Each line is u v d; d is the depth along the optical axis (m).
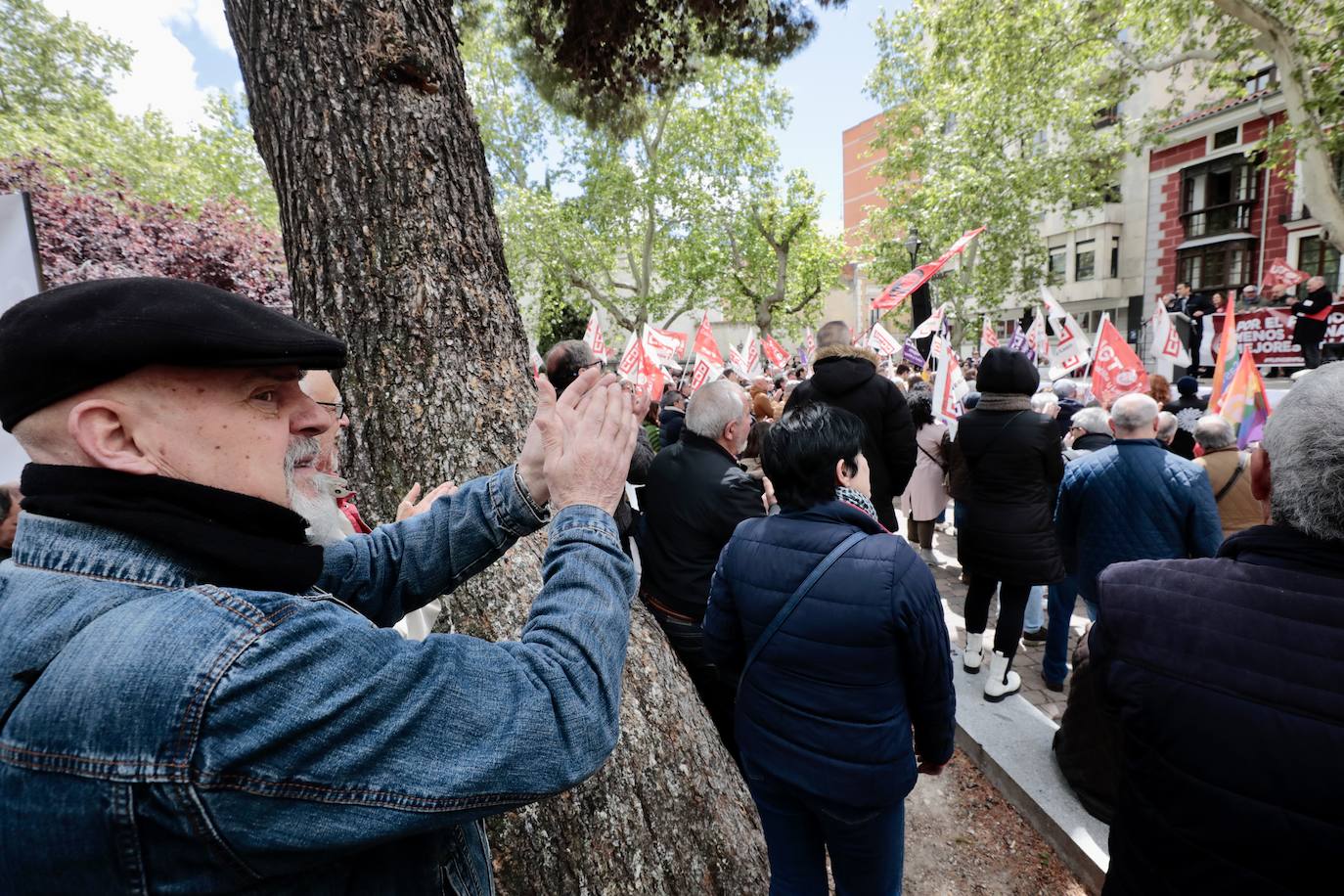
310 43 1.82
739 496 2.40
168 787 0.51
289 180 1.89
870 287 35.91
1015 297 26.27
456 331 1.89
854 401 3.21
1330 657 0.94
